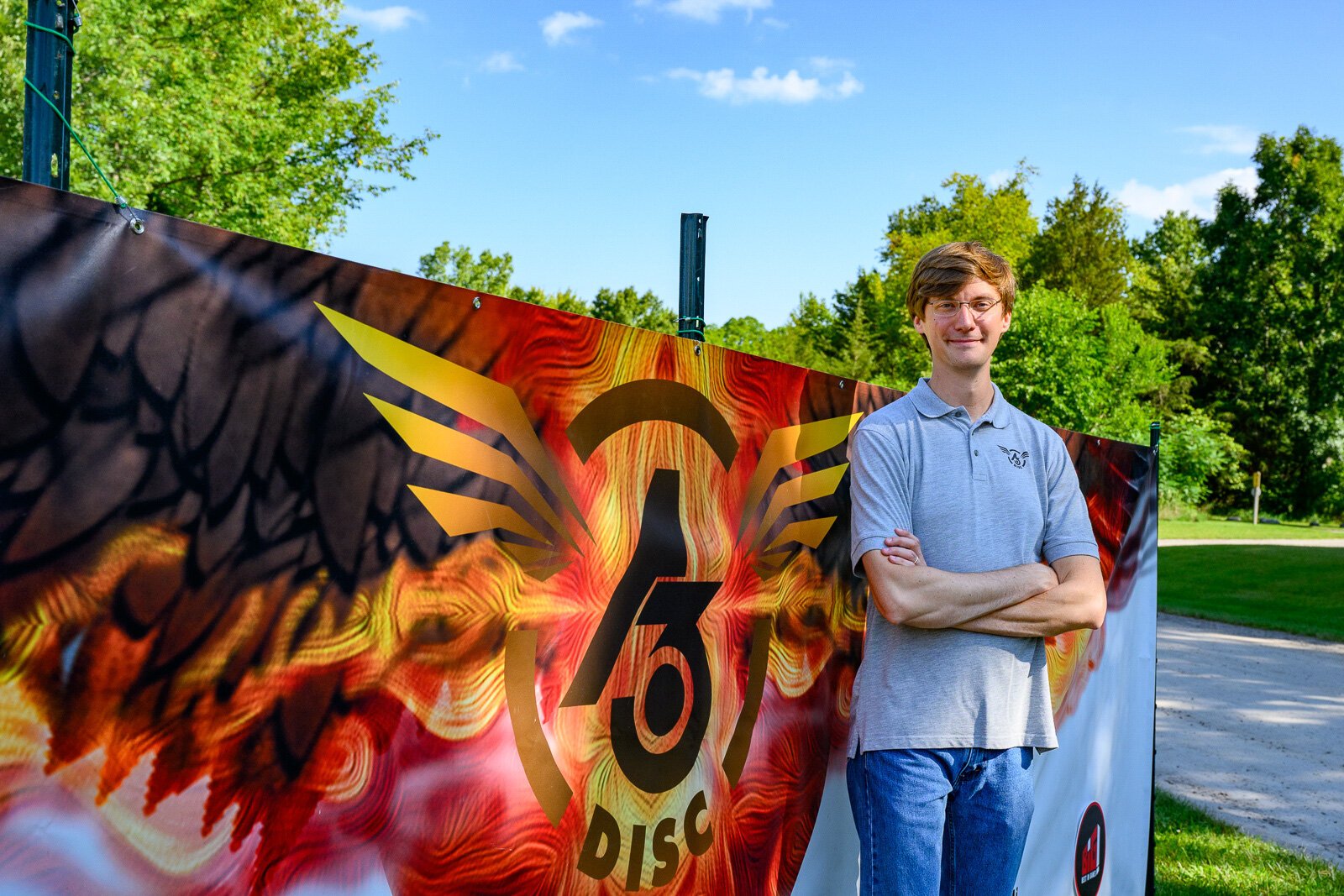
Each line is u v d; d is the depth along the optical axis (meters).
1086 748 3.25
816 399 2.22
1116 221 54.75
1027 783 1.99
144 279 1.10
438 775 1.42
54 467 1.03
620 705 1.72
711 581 1.92
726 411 1.97
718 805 1.94
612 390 1.71
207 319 1.16
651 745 1.78
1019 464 2.05
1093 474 3.29
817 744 2.22
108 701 1.08
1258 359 51.62
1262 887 4.11
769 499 2.08
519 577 1.54
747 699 2.01
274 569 1.22
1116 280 53.03
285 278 1.23
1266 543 27.53
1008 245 50.28
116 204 1.08
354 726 1.31
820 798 2.22
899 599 1.87
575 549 1.64
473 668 1.47
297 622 1.25
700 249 2.03
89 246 1.06
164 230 1.12
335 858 1.29
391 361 1.35
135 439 1.09
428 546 1.40
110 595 1.08
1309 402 50.06
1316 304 50.62
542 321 1.58
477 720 1.47
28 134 1.12
